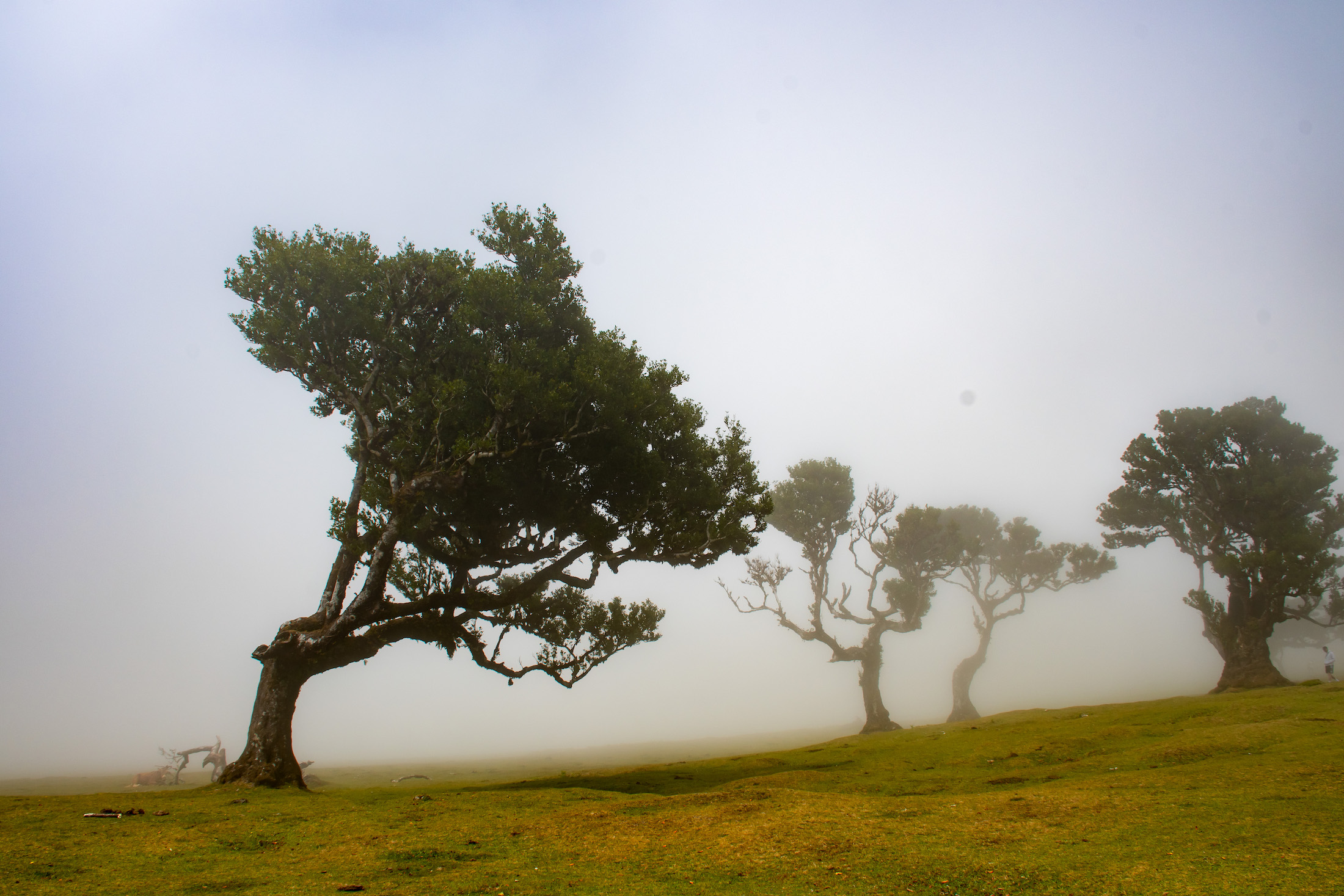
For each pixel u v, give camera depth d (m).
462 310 22.77
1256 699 28.05
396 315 23.69
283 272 22.52
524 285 24.97
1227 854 8.77
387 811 15.62
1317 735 18.72
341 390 23.95
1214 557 42.72
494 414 22.86
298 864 10.84
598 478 24.20
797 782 19.55
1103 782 15.32
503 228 26.47
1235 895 7.29
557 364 22.95
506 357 23.38
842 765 24.27
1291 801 11.61
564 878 9.57
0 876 9.76
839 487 54.69
